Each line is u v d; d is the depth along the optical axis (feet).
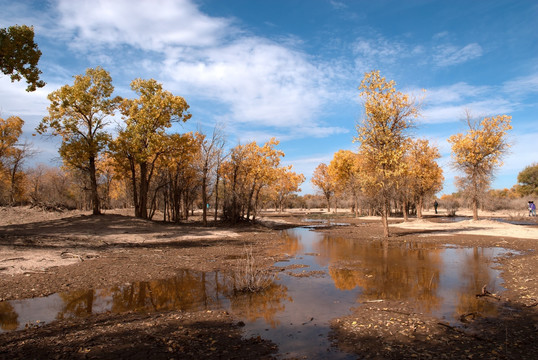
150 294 30.48
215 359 16.89
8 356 16.97
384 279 35.70
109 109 92.94
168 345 18.57
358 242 70.23
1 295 29.53
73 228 77.87
